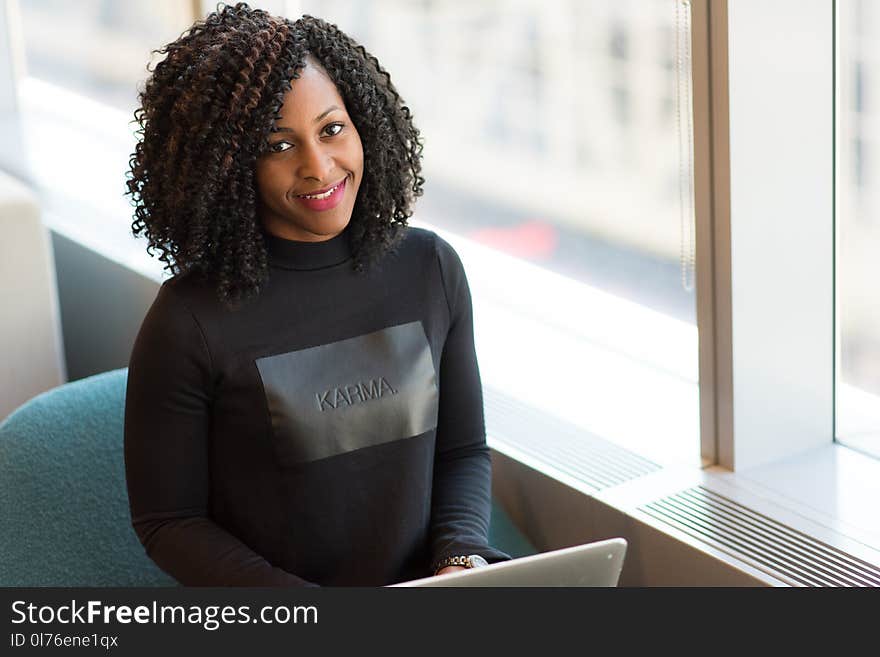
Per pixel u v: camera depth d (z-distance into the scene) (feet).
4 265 8.02
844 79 5.39
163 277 8.08
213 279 4.61
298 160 4.42
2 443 5.26
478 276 7.86
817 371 5.77
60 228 9.12
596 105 6.77
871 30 5.33
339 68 4.54
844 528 5.14
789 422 5.77
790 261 5.49
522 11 7.09
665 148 6.43
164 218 4.62
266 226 4.67
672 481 5.64
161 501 4.65
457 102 7.67
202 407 4.63
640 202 6.66
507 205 7.54
